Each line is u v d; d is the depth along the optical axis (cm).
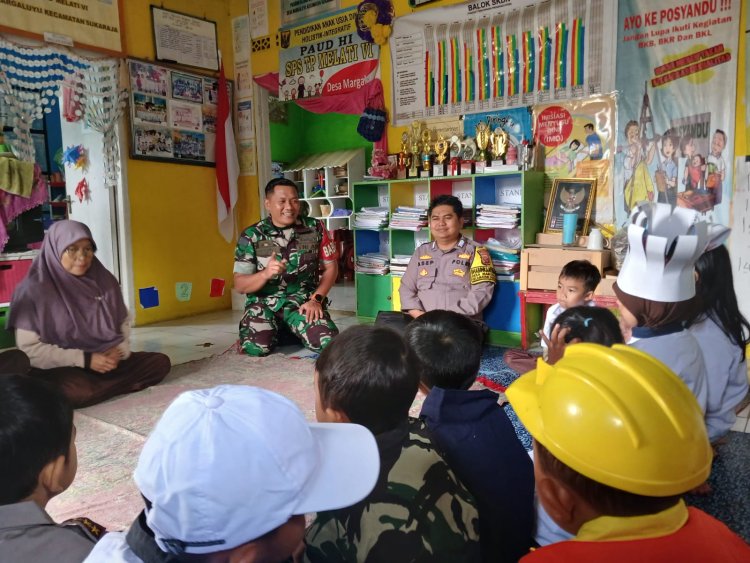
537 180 379
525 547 110
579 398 68
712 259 169
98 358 269
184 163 496
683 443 64
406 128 438
